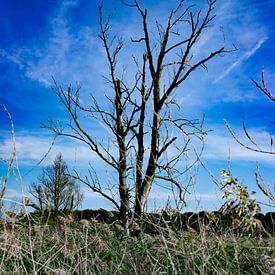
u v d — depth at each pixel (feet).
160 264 12.42
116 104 31.32
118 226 20.49
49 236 16.72
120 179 27.91
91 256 13.64
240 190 18.98
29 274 11.92
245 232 17.63
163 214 17.07
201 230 14.84
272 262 12.44
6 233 14.39
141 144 29.14
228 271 11.96
